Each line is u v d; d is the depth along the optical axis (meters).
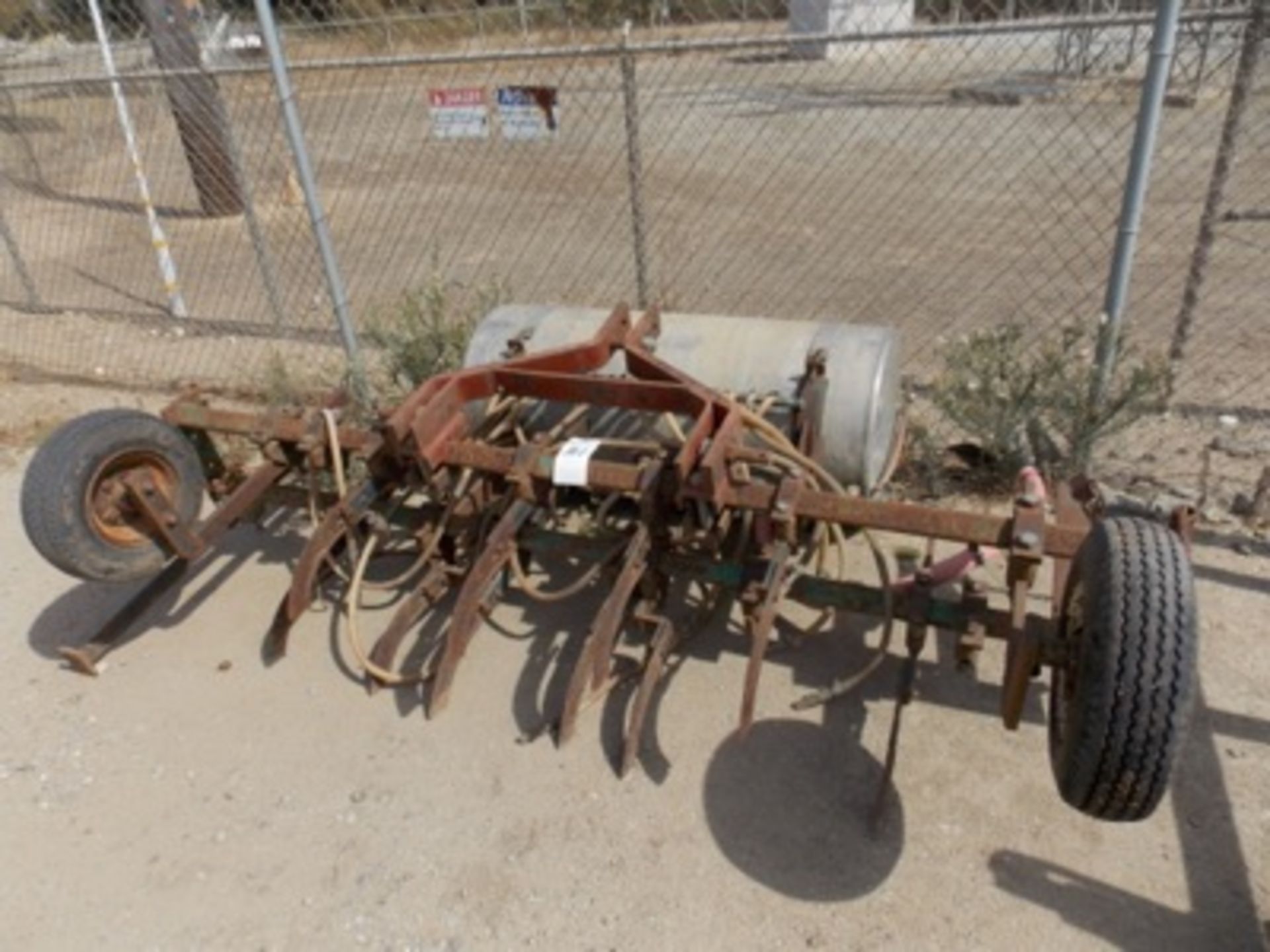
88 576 3.12
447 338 4.78
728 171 10.77
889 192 9.41
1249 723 2.89
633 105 4.80
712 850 2.63
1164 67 3.47
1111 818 2.18
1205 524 3.82
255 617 3.68
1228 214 4.34
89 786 2.98
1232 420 4.62
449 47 13.61
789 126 12.57
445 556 3.41
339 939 2.48
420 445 2.95
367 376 5.17
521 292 7.27
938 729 2.96
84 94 12.24
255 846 2.75
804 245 8.00
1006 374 4.15
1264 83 10.21
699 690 3.16
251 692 3.30
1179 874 2.48
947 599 3.06
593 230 8.87
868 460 3.46
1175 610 2.00
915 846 2.60
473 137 5.22
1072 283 6.65
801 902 2.48
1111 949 2.32
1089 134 9.95
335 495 3.51
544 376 3.07
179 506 3.37
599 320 3.87
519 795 2.84
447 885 2.60
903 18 12.34
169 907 2.59
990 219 8.29
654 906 2.50
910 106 12.73
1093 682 2.04
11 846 2.80
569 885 2.57
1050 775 2.78
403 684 3.23
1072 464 4.07
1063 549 2.59
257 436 3.41
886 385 3.53
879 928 2.40
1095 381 3.96
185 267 8.62
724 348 3.62
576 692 2.90
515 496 3.21
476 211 9.90
